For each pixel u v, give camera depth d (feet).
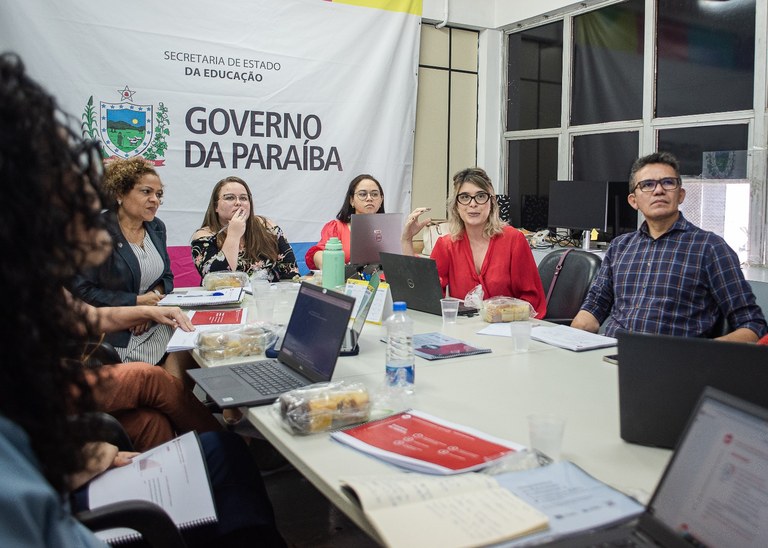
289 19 16.78
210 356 6.39
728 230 14.73
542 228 19.04
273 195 17.16
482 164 21.06
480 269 10.14
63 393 2.34
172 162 15.76
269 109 16.81
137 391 6.41
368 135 18.25
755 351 3.86
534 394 5.24
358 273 10.48
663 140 16.56
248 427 8.12
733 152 14.71
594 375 5.82
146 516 3.63
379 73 18.16
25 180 2.09
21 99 2.14
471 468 3.65
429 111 20.03
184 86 15.67
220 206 12.00
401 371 5.27
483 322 8.45
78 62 14.42
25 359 2.15
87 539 2.53
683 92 15.98
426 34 19.65
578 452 4.06
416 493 3.22
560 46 19.07
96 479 4.61
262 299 8.43
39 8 13.91
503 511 3.03
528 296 10.02
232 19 16.05
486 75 20.65
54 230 2.18
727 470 2.79
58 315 2.26
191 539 4.54
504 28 20.57
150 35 15.14
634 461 3.92
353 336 6.61
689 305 8.55
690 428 3.11
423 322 8.44
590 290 9.61
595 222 16.39
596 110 18.28
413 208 20.03
